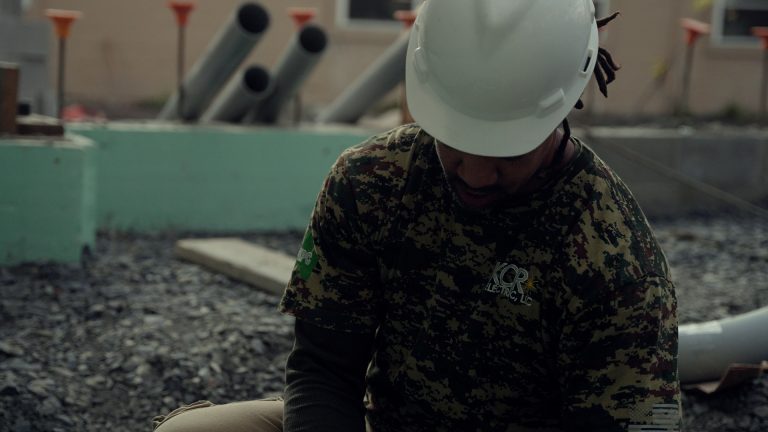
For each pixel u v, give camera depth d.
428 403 1.75
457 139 1.56
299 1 10.20
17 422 2.85
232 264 4.39
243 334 3.54
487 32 1.54
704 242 6.04
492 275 1.64
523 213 1.61
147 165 5.56
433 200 1.66
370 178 1.70
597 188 1.61
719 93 10.84
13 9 6.61
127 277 4.38
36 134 4.63
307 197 5.87
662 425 1.57
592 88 7.50
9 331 3.54
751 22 10.86
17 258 4.39
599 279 1.58
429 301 1.70
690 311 4.24
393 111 8.60
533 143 1.55
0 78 4.51
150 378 3.20
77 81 9.73
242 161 5.71
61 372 3.18
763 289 4.76
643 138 7.14
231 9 9.97
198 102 6.14
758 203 7.48
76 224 4.45
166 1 9.82
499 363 1.68
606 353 1.60
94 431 2.89
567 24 1.57
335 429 1.75
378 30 10.47
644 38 10.62
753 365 2.98
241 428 1.85
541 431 1.76
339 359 1.80
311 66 6.04
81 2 9.62
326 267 1.75
